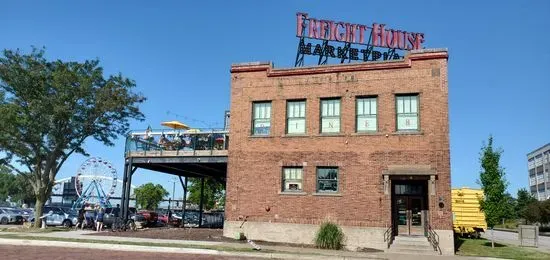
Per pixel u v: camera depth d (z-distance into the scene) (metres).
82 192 44.81
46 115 30.52
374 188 23.66
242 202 25.88
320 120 25.41
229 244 22.30
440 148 22.97
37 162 32.19
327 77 25.52
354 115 24.69
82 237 24.50
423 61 23.94
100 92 32.06
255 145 26.27
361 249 22.84
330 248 22.86
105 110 32.34
